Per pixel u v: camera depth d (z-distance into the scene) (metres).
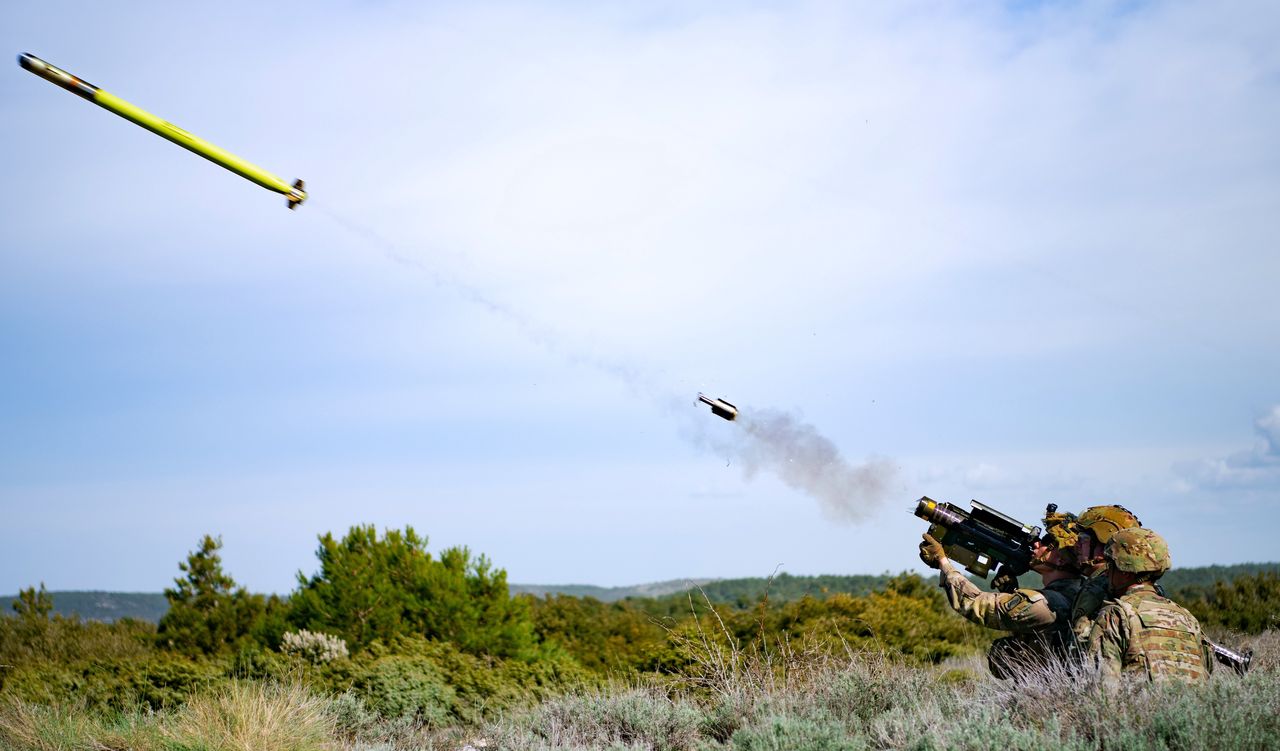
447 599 19.53
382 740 10.39
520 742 8.64
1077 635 6.92
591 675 15.13
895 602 17.09
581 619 26.19
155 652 23.81
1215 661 6.84
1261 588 20.64
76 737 8.98
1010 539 7.77
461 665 15.42
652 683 10.11
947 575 7.72
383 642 18.72
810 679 8.88
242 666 15.13
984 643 17.03
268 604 25.50
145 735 9.06
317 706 10.49
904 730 6.71
